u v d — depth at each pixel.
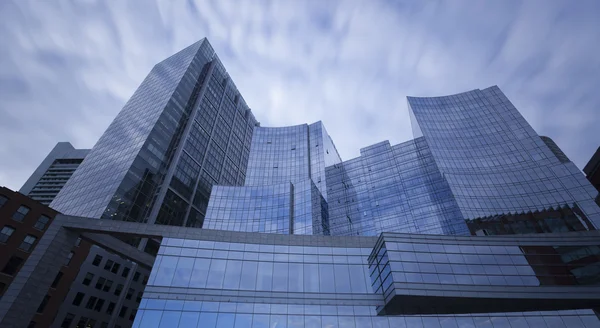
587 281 39.69
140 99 143.25
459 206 85.19
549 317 40.84
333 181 115.38
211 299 41.62
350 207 104.69
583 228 72.81
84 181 106.50
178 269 44.19
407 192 99.62
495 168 92.00
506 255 42.91
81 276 76.44
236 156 157.25
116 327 79.44
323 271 45.12
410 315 40.91
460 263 41.84
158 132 114.50
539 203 80.81
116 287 83.00
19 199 60.06
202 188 123.75
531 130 98.25
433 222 87.94
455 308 41.41
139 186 98.75
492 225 79.81
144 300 40.84
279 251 46.94
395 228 92.38
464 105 114.06
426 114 113.88
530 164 89.88
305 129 132.88
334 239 48.66
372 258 46.16
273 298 42.12
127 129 123.44
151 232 48.53
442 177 94.06
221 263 45.25
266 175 114.50
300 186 97.81
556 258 42.25
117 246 55.97
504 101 110.06
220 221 90.62
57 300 62.62
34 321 58.22
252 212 92.50
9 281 53.94
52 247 48.12
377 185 106.75
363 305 41.62
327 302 41.88
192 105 139.50
